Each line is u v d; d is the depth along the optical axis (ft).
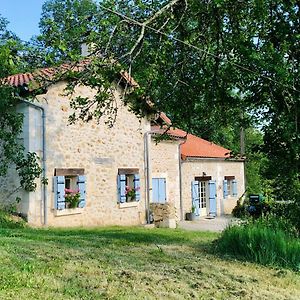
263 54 29.25
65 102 44.86
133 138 53.26
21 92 40.83
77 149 45.96
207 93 34.86
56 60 23.79
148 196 54.85
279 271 22.97
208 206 72.23
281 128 31.63
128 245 28.19
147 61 30.01
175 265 22.49
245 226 28.91
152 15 25.46
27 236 30.22
